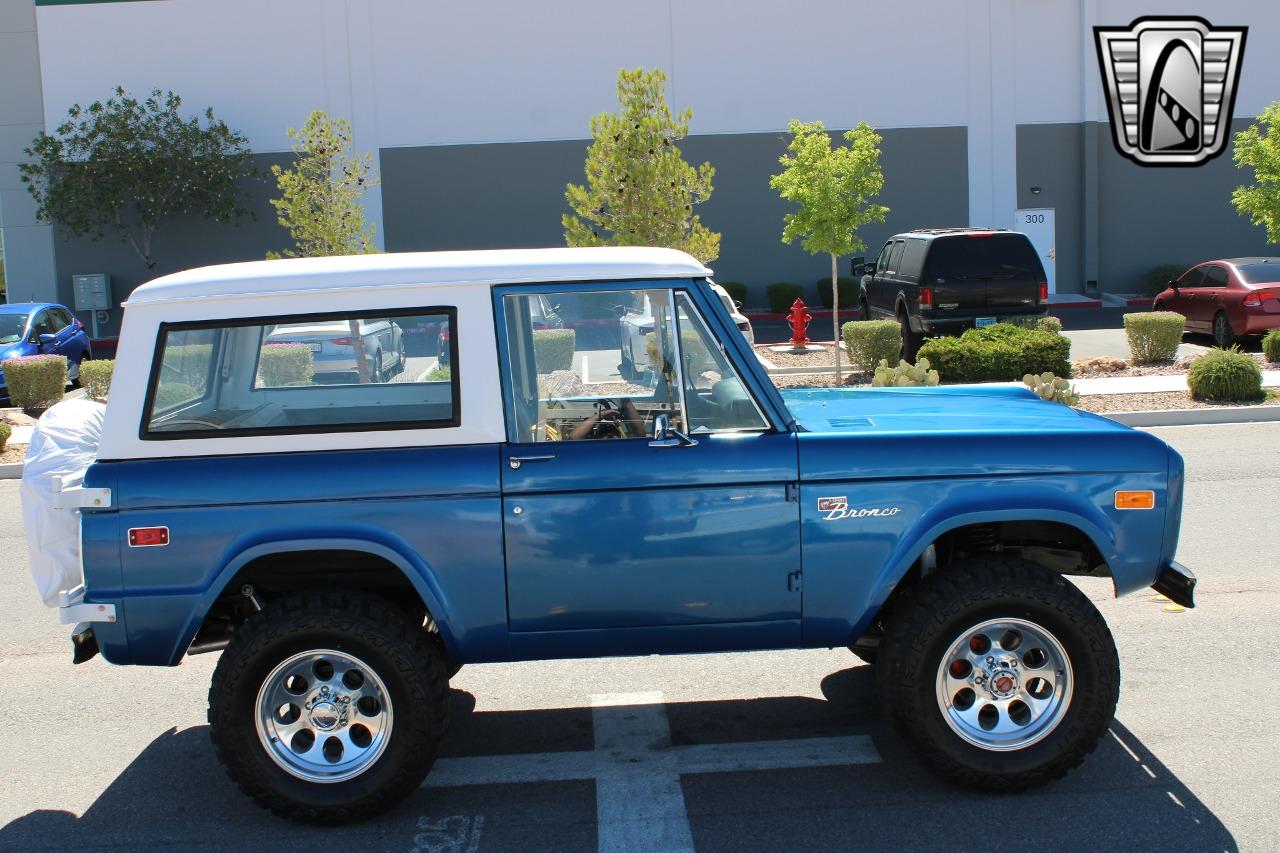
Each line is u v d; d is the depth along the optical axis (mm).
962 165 29188
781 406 4633
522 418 4727
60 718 5828
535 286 4598
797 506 4559
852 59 28734
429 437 4535
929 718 4512
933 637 4473
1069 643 4465
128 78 28156
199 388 4633
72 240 28641
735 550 4566
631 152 15742
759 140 28859
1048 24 28812
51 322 20422
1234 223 29578
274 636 4387
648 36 28453
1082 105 29062
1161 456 4648
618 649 4664
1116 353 19781
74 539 4645
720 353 4660
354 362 4664
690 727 5418
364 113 28391
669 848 4273
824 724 5387
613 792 4758
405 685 4422
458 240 28906
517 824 4508
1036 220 29500
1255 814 4383
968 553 4945
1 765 5254
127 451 4484
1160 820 4363
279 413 4699
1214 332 19641
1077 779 4738
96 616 4457
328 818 4473
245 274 4621
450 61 28344
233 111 28312
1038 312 17688
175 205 27484
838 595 4613
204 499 4438
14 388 17422
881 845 4238
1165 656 6152
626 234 15680
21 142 28359
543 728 5469
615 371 4773
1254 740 5047
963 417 5176
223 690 4402
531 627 4586
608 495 4516
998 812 4465
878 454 4578
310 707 4523
